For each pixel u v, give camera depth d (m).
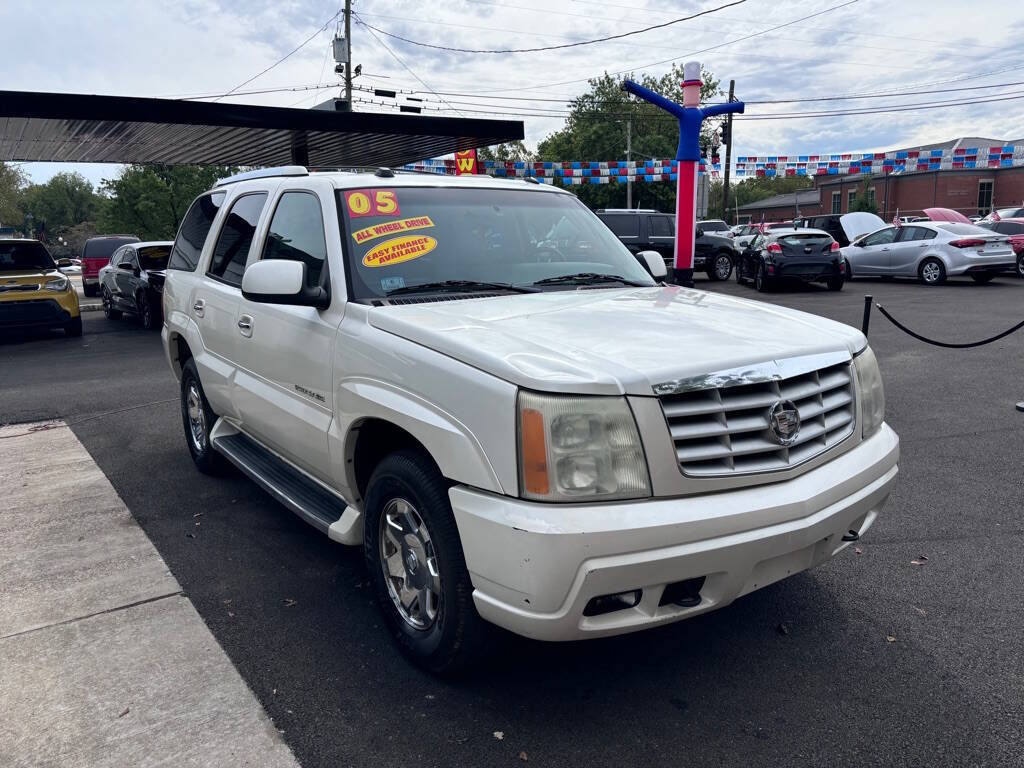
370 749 2.62
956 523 4.47
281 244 4.06
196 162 18.23
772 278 18.39
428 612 2.96
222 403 4.76
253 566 4.05
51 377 10.00
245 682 3.00
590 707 2.84
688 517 2.46
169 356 5.81
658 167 22.22
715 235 22.47
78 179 121.94
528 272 3.80
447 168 19.86
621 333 2.90
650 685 2.97
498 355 2.58
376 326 3.13
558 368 2.50
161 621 3.48
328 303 3.46
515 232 3.97
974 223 23.44
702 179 21.25
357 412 3.14
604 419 2.43
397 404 2.89
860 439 3.08
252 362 4.18
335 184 3.78
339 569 4.01
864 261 20.28
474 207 3.98
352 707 2.84
